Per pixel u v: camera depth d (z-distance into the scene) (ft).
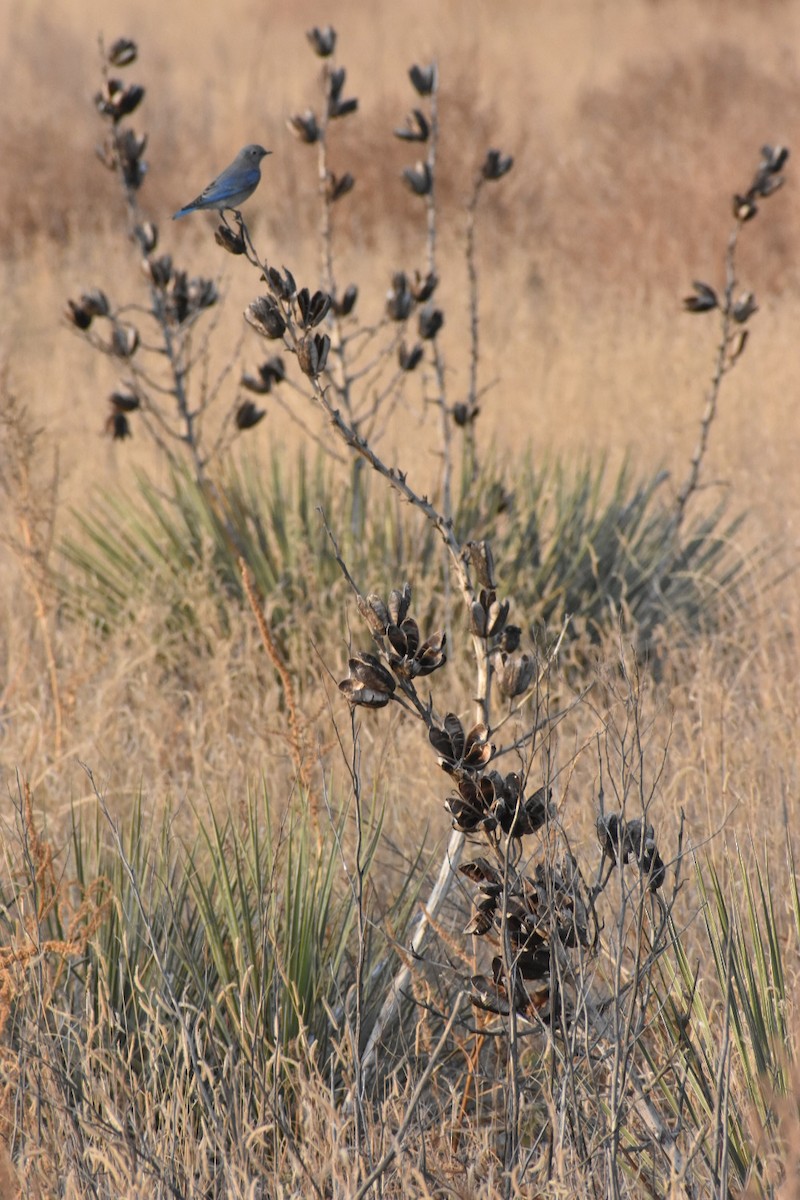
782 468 60.70
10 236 110.83
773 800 29.37
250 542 46.57
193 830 29.14
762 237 93.71
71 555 48.16
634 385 73.92
